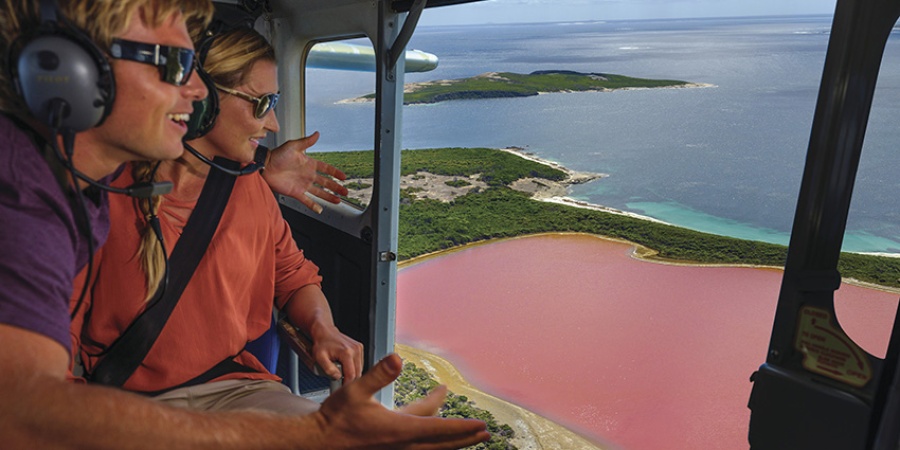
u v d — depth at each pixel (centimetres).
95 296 93
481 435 54
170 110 58
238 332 106
